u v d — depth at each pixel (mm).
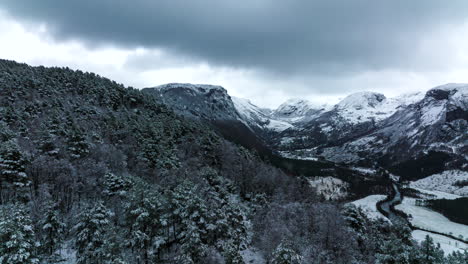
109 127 101250
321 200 113562
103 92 139500
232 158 114625
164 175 79188
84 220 43000
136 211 46500
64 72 157375
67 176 60750
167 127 119500
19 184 52750
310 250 57188
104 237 40969
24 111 92375
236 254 44406
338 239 58469
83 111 111188
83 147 75688
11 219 34938
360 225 65438
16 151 55656
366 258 57531
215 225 51594
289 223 66688
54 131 81062
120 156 79750
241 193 99812
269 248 56406
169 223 54094
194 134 131250
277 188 103062
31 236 36812
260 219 71125
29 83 118812
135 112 138000
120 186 63438
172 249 52250
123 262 37000
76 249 46969
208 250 47250
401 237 52469
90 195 63562
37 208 50594
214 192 70062
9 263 32406
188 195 55875
